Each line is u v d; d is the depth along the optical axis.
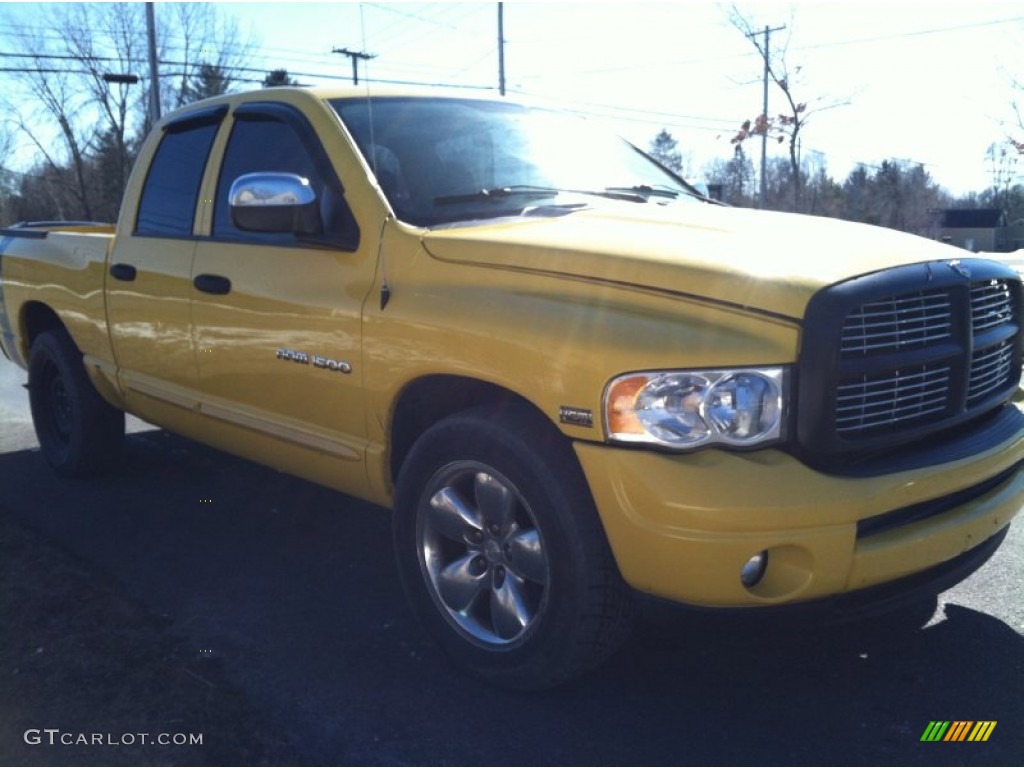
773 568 2.88
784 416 2.90
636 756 3.02
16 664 3.58
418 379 3.49
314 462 4.10
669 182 4.98
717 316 2.91
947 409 3.26
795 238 3.36
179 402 4.80
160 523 5.11
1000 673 3.48
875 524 2.98
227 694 3.37
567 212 3.88
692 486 2.80
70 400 5.69
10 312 6.23
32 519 5.18
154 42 30.73
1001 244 51.50
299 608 4.07
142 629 3.86
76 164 47.53
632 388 2.89
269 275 4.08
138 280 4.91
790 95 22.11
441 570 3.54
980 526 3.22
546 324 3.09
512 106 4.84
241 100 4.66
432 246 3.52
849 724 3.19
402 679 3.48
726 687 3.42
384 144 4.06
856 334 2.96
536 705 3.31
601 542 3.06
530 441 3.14
